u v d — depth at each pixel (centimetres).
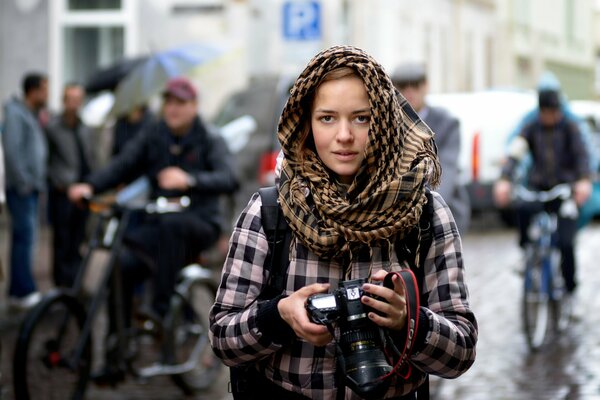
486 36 4541
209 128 915
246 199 1692
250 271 353
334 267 346
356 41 3133
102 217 780
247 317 344
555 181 1087
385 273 331
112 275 781
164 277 839
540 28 5356
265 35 2528
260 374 359
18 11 2447
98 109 1877
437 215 350
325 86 343
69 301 725
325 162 347
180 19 2475
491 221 2358
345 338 330
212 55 1584
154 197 898
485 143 2159
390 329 331
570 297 1111
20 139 1260
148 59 1544
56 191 1386
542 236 1060
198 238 877
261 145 1700
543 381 867
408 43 3591
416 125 347
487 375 890
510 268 1596
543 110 1086
